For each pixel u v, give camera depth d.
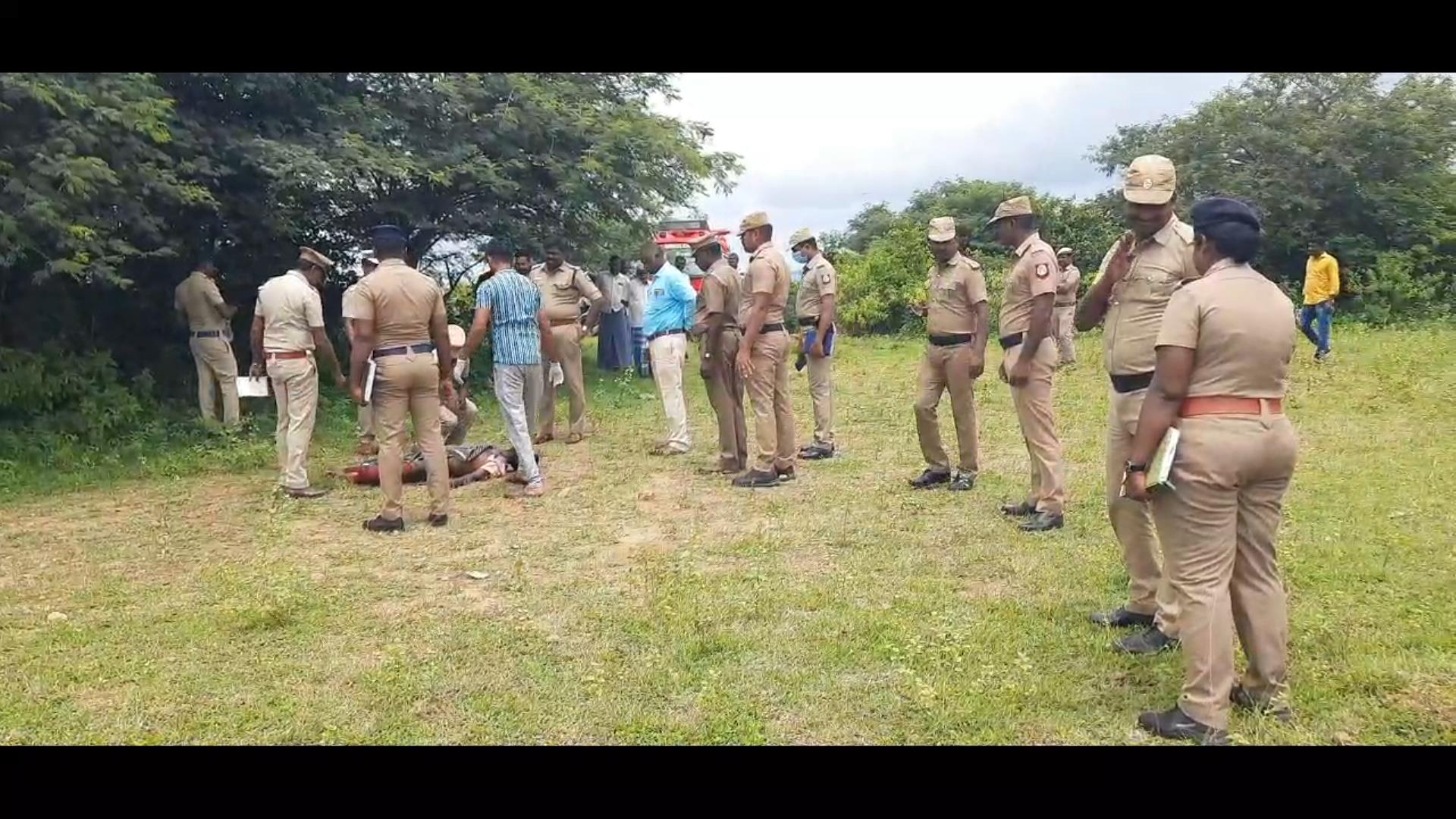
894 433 9.56
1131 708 3.61
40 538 6.20
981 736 3.42
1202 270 3.38
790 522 6.35
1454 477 6.86
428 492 6.90
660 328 8.66
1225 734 3.28
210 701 3.80
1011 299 6.05
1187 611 3.30
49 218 7.52
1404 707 3.49
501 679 3.96
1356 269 20.73
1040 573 5.21
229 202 10.46
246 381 7.20
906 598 4.84
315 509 6.92
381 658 4.21
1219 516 3.24
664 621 4.56
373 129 11.34
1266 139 21.34
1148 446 3.27
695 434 9.80
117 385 9.35
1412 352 13.49
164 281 10.69
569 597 4.98
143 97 8.34
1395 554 5.22
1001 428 9.59
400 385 6.20
